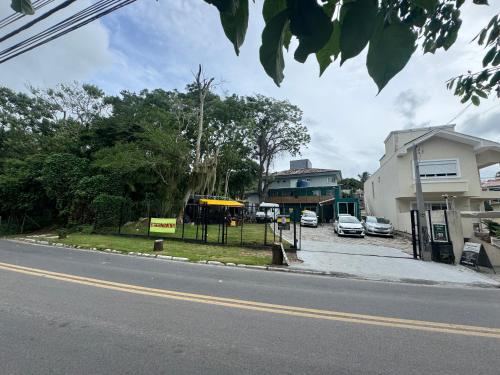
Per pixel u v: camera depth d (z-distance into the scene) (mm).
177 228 18250
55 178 18484
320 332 3840
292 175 38000
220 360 3043
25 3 1105
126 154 16875
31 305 4582
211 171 21312
